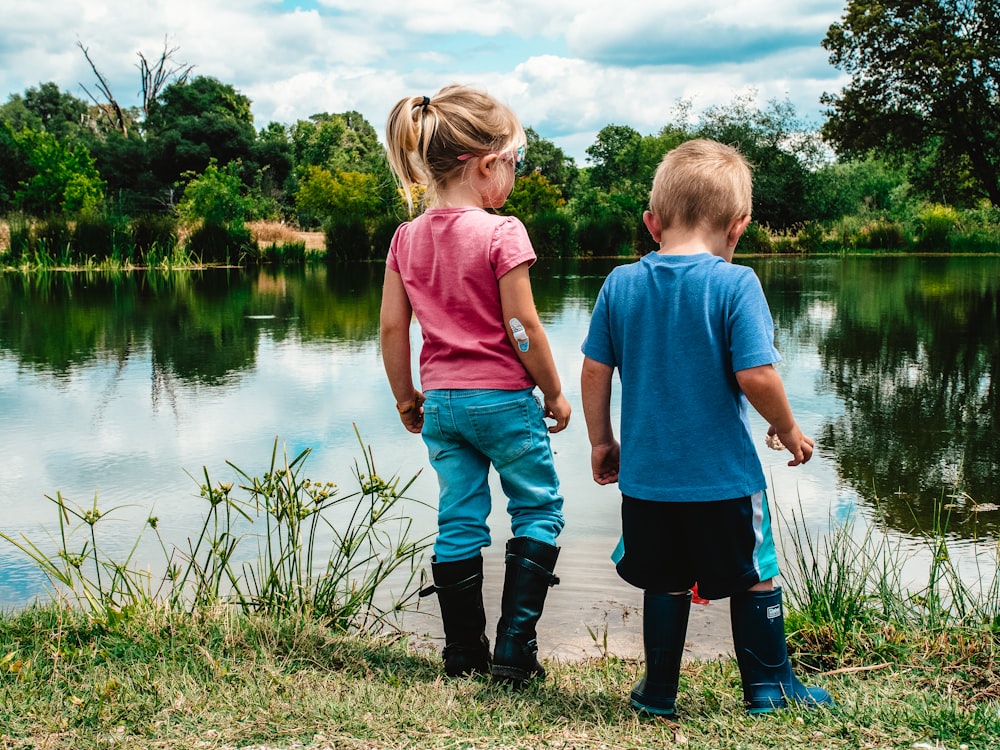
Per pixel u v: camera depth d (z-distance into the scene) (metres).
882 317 10.86
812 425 5.27
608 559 3.19
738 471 1.87
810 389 6.39
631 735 1.78
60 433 5.01
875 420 5.40
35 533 3.42
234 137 46.72
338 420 5.32
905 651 2.29
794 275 18.56
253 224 28.06
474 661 2.19
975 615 2.49
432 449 2.26
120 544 3.31
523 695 2.03
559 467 4.40
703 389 1.87
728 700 2.02
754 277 1.88
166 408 5.68
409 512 3.69
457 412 2.16
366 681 2.07
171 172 45.12
